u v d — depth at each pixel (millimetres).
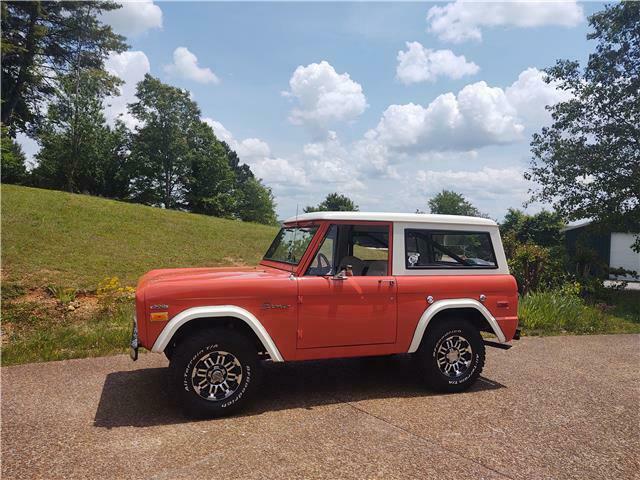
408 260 5258
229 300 4449
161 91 50000
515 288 5641
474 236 5625
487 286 5488
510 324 5586
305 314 4699
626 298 14234
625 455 3811
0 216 14414
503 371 6309
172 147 49438
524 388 5551
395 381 5664
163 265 12883
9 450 3576
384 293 5004
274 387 5348
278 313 4602
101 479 3186
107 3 41438
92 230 15375
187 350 4246
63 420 4184
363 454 3668
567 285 12492
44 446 3660
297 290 4672
